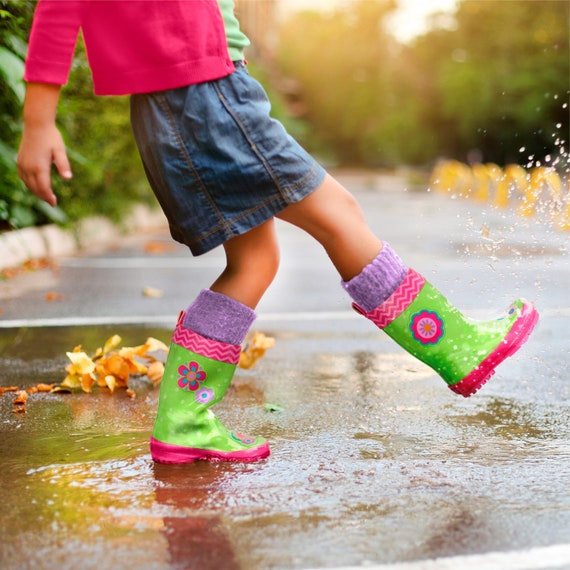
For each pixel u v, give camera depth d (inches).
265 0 1224.2
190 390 85.0
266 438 93.8
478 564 61.2
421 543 64.6
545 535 66.3
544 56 1128.8
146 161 81.1
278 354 141.6
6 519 68.6
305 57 1610.5
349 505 72.2
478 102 1158.3
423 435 95.1
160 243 361.4
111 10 77.6
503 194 514.0
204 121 77.7
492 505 72.5
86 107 265.6
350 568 60.2
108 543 64.1
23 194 256.5
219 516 69.5
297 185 78.9
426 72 1381.6
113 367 117.9
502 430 97.3
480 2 1211.9
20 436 93.6
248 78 80.4
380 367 132.2
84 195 328.5
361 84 1556.3
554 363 131.8
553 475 80.8
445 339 83.8
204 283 229.6
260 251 85.6
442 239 349.1
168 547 63.4
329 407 108.1
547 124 1118.4
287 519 69.1
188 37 77.5
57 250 303.3
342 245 81.9
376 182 1055.0
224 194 78.5
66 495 74.4
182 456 83.9
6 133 201.3
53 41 75.2
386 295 82.7
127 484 77.5
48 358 136.9
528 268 242.4
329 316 178.7
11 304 192.1
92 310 184.7
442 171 783.1
